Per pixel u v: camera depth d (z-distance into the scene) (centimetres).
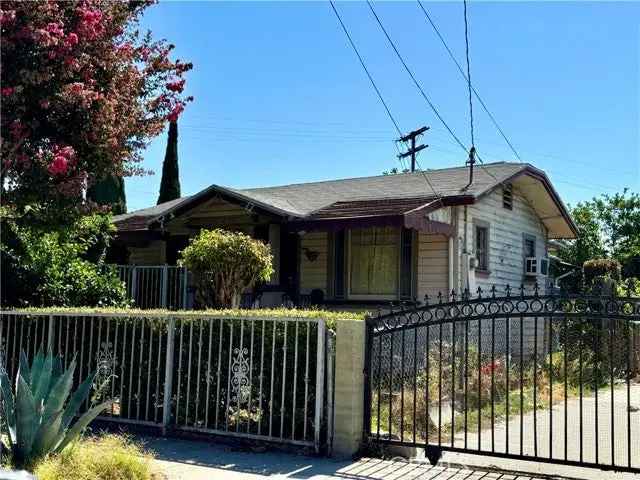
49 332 904
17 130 711
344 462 684
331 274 1510
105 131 797
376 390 876
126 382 852
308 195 1755
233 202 1496
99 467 569
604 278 1653
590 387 1330
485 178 1611
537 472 683
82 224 1223
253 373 767
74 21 737
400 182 1766
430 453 685
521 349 666
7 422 618
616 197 3853
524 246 1848
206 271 1255
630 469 596
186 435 791
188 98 1033
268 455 713
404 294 1440
